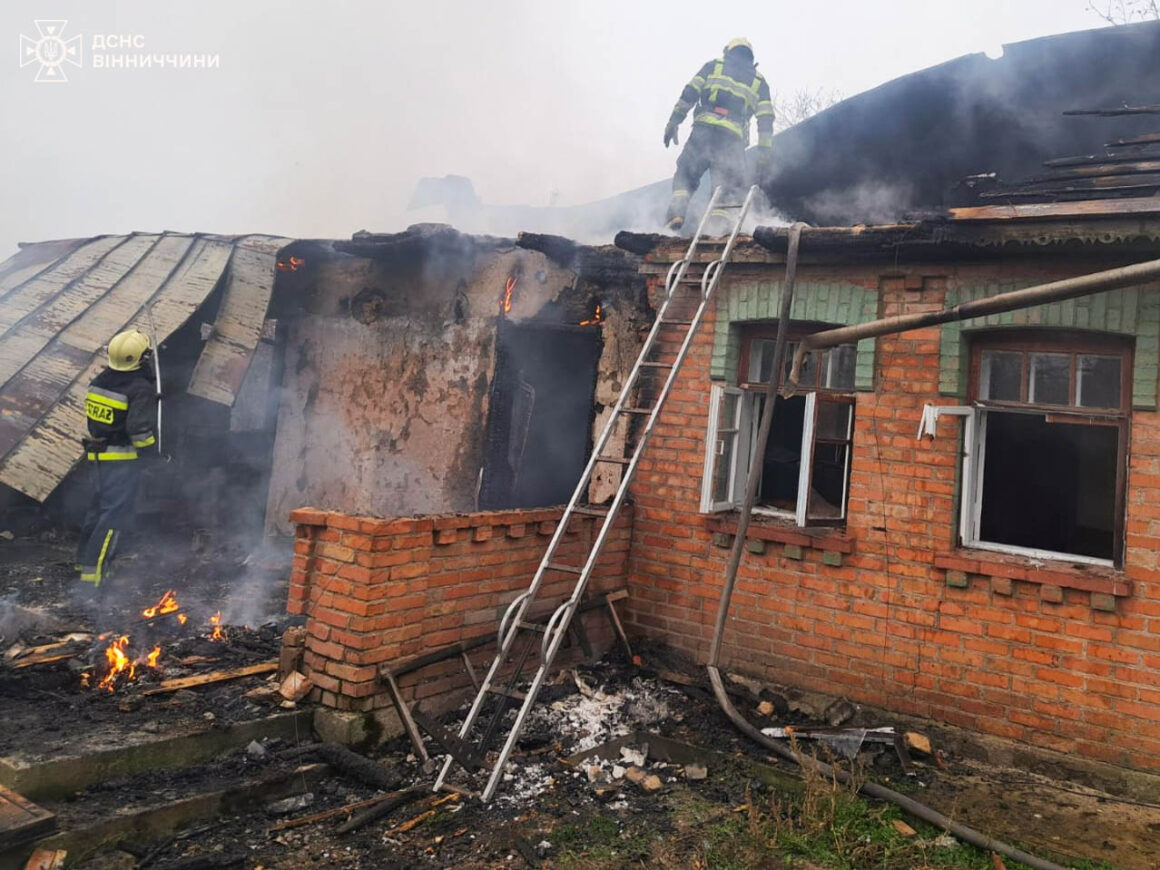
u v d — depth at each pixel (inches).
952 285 216.8
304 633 193.8
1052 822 167.9
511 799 168.2
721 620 212.2
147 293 343.0
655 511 260.4
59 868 127.4
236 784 157.6
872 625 222.1
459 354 323.3
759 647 239.0
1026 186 261.6
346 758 171.8
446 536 197.5
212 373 315.6
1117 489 201.3
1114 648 190.7
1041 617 199.8
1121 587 188.5
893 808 168.9
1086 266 200.1
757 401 265.4
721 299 252.1
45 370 314.3
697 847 152.8
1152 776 183.0
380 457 340.5
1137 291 193.2
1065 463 296.8
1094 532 259.4
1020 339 215.3
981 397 219.9
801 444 257.4
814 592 231.1
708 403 252.5
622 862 146.5
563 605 182.9
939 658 212.2
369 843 147.8
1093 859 152.9
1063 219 185.8
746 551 242.7
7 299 370.9
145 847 139.8
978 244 198.1
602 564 252.2
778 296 241.6
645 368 267.4
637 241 261.4
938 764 194.5
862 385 228.4
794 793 178.5
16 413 296.4
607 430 207.3
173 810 146.3
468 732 186.2
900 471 221.6
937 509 215.8
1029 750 196.5
